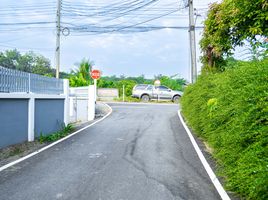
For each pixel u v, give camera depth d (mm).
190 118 13109
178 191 5375
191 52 19656
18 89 9523
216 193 5289
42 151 8727
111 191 5355
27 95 9844
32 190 5402
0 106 8297
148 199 4984
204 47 11680
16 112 9250
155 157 7996
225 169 6117
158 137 11312
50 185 5676
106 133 12273
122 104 29078
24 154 8312
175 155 8250
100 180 5980
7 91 8820
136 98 34469
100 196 5109
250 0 7285
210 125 8156
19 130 9438
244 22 8070
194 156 8133
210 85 10406
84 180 5980
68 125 13328
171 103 31766
